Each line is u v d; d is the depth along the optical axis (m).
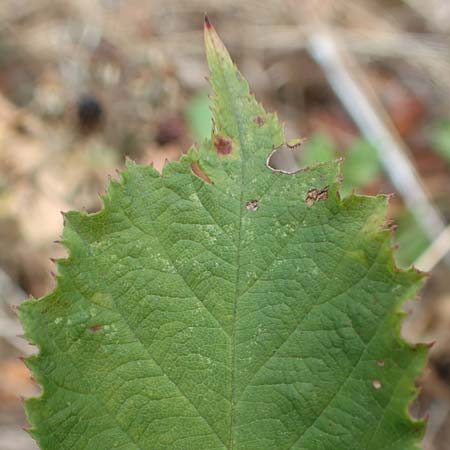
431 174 0.45
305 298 0.11
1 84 0.43
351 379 0.10
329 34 0.50
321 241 0.11
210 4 0.51
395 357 0.10
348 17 0.52
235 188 0.11
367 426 0.10
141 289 0.11
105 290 0.11
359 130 0.46
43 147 0.36
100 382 0.10
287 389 0.11
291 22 0.50
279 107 0.47
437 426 0.34
